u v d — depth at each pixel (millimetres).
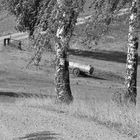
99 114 14281
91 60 59469
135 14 13578
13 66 46406
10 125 12883
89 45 13805
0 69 44094
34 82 38375
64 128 12414
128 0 13211
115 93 17078
